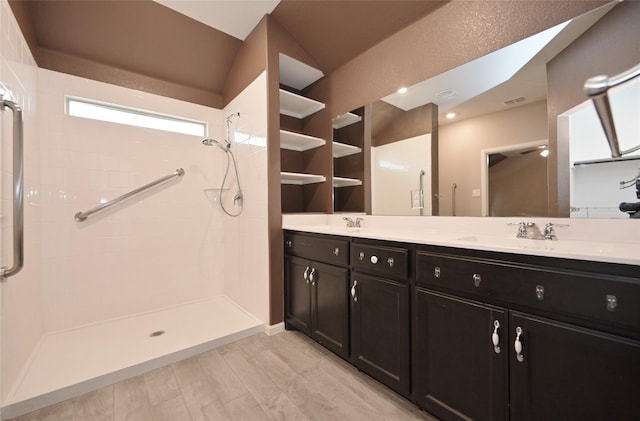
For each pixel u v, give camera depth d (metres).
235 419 1.28
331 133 2.50
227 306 2.62
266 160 2.15
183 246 2.69
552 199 1.33
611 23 1.16
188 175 2.71
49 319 2.05
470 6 1.57
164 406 1.36
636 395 0.75
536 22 1.35
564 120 1.29
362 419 1.27
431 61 1.76
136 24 2.12
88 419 1.28
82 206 2.19
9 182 1.38
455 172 1.69
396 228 2.00
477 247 1.07
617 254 0.81
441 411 1.19
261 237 2.24
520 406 0.96
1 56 1.33
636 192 1.13
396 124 1.98
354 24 2.01
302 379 1.57
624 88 1.15
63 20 1.95
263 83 2.17
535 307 0.93
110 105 2.32
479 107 1.57
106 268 2.29
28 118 1.74
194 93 2.72
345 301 1.65
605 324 0.80
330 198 2.51
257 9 2.09
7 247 1.36
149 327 2.16
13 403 1.30
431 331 1.23
